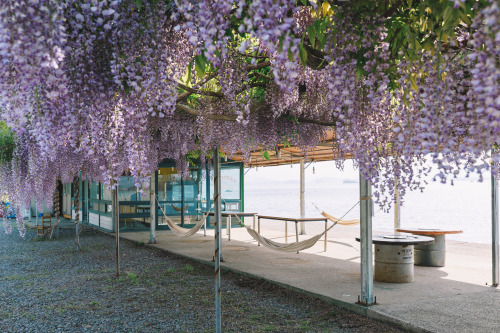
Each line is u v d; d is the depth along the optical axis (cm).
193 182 1591
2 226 1850
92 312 562
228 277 773
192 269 841
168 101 228
